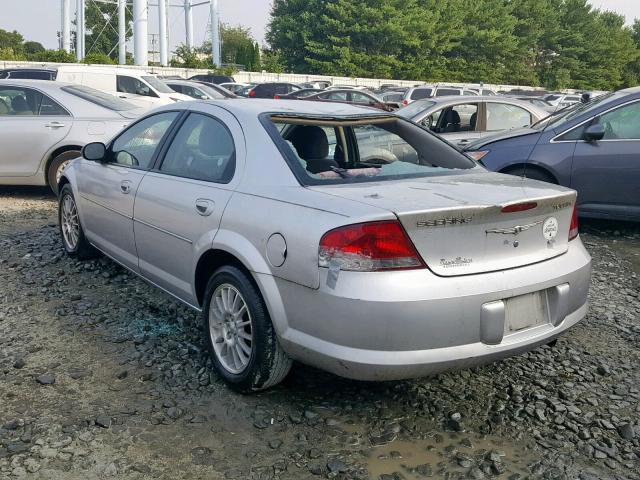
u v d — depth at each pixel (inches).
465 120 405.7
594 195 284.7
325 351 119.5
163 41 1738.4
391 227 115.0
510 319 125.6
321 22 2111.2
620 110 282.4
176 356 159.8
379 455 121.7
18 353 159.2
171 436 125.8
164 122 182.5
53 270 223.1
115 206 190.5
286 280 125.4
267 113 154.9
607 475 118.1
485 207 119.9
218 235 141.9
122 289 206.8
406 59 2161.7
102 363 155.0
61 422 129.1
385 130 168.9
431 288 115.9
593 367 161.0
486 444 126.5
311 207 125.1
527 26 2591.0
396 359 115.5
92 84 593.3
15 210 323.6
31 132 336.2
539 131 298.5
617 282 229.9
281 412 135.2
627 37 3051.2
